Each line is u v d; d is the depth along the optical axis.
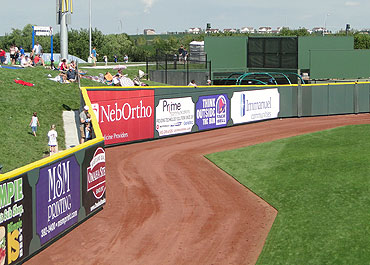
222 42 55.44
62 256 15.26
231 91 36.59
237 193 21.38
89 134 26.09
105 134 28.91
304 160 25.61
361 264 14.34
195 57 55.78
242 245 16.19
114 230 17.44
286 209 19.20
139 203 20.22
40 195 15.28
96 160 19.09
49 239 15.97
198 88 34.06
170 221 18.30
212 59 55.59
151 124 31.41
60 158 16.38
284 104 41.09
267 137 32.88
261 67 55.47
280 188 21.52
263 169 24.56
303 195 20.39
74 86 37.09
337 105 43.44
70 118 31.39
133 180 23.20
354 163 24.39
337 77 53.62
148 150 28.94
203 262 15.02
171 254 15.57
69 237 16.77
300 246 15.78
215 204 20.09
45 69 41.03
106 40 94.75
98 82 40.31
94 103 28.08
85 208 18.25
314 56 52.75
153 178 23.55
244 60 56.12
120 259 15.17
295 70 53.56
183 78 50.75
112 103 28.97
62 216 16.67
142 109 30.72
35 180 14.97
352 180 21.70
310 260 14.80
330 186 21.12
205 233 17.19
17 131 27.70
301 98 41.72
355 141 30.47
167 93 32.00
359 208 18.48
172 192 21.58
